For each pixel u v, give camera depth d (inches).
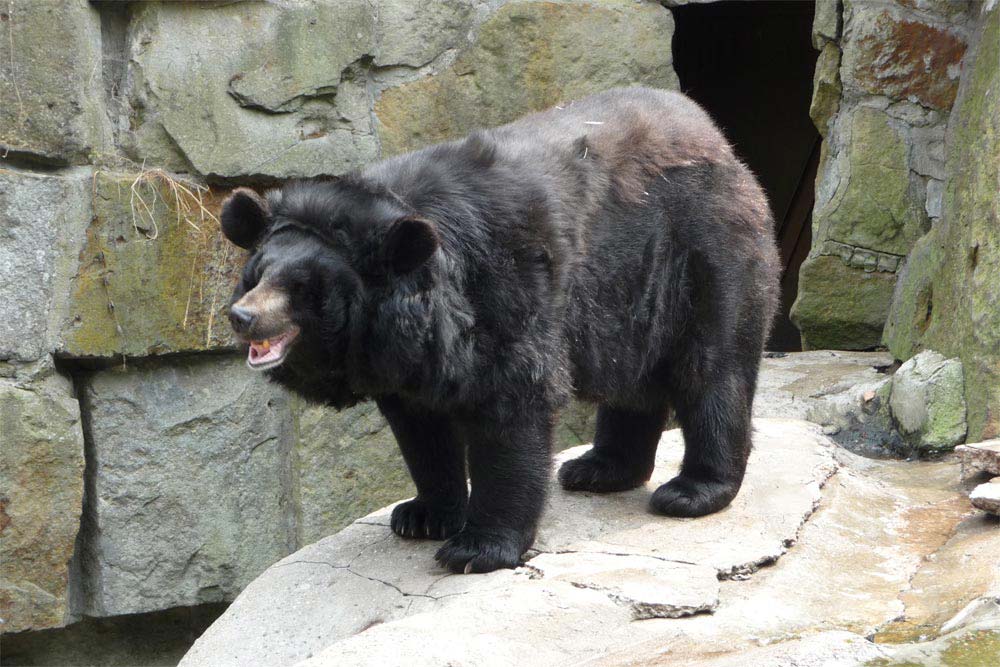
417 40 380.5
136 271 347.6
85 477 357.1
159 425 360.5
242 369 369.7
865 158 421.7
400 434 272.8
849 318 430.3
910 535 280.7
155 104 351.9
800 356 430.3
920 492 312.8
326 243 235.3
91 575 362.9
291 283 231.1
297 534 380.5
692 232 277.4
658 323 278.2
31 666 370.9
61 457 342.3
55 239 336.8
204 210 355.3
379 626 221.0
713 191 280.7
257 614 253.8
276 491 377.7
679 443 352.5
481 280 242.2
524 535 256.4
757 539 265.0
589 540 267.0
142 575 363.6
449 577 251.0
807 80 667.4
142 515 361.4
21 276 333.7
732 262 281.3
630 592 230.7
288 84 364.5
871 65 416.8
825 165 434.3
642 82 404.2
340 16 367.9
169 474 363.3
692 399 284.5
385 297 234.8
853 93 422.9
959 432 344.8
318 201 237.1
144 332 350.6
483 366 243.8
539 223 247.3
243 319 224.7
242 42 358.9
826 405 380.2
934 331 377.7
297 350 238.8
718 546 260.5
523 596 229.5
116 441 356.2
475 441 253.0
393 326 234.2
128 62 351.9
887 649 204.1
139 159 353.1
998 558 249.1
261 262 235.1
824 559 263.3
